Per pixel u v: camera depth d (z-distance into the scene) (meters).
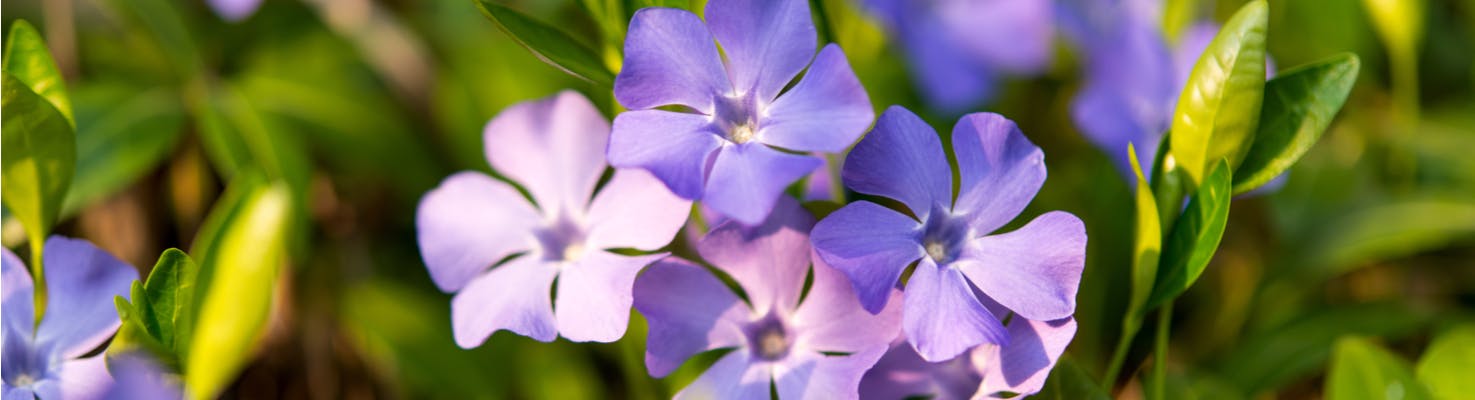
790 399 0.34
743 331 0.35
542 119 0.37
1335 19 0.47
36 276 0.35
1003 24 0.46
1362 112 0.47
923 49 0.45
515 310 0.35
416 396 0.43
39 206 0.35
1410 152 0.45
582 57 0.35
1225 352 0.45
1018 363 0.34
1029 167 0.34
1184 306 0.45
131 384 0.33
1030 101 0.48
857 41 0.46
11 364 0.35
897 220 0.33
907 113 0.33
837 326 0.34
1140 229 0.35
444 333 0.44
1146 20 0.43
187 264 0.34
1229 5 0.47
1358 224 0.44
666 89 0.33
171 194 0.46
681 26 0.33
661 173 0.33
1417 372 0.39
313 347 0.45
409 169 0.46
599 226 0.35
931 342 0.33
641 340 0.39
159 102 0.45
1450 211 0.43
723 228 0.34
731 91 0.34
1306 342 0.43
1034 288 0.33
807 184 0.38
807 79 0.33
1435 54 0.48
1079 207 0.43
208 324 0.33
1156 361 0.37
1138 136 0.42
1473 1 0.48
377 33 0.47
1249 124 0.35
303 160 0.44
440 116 0.47
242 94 0.45
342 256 0.46
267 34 0.48
